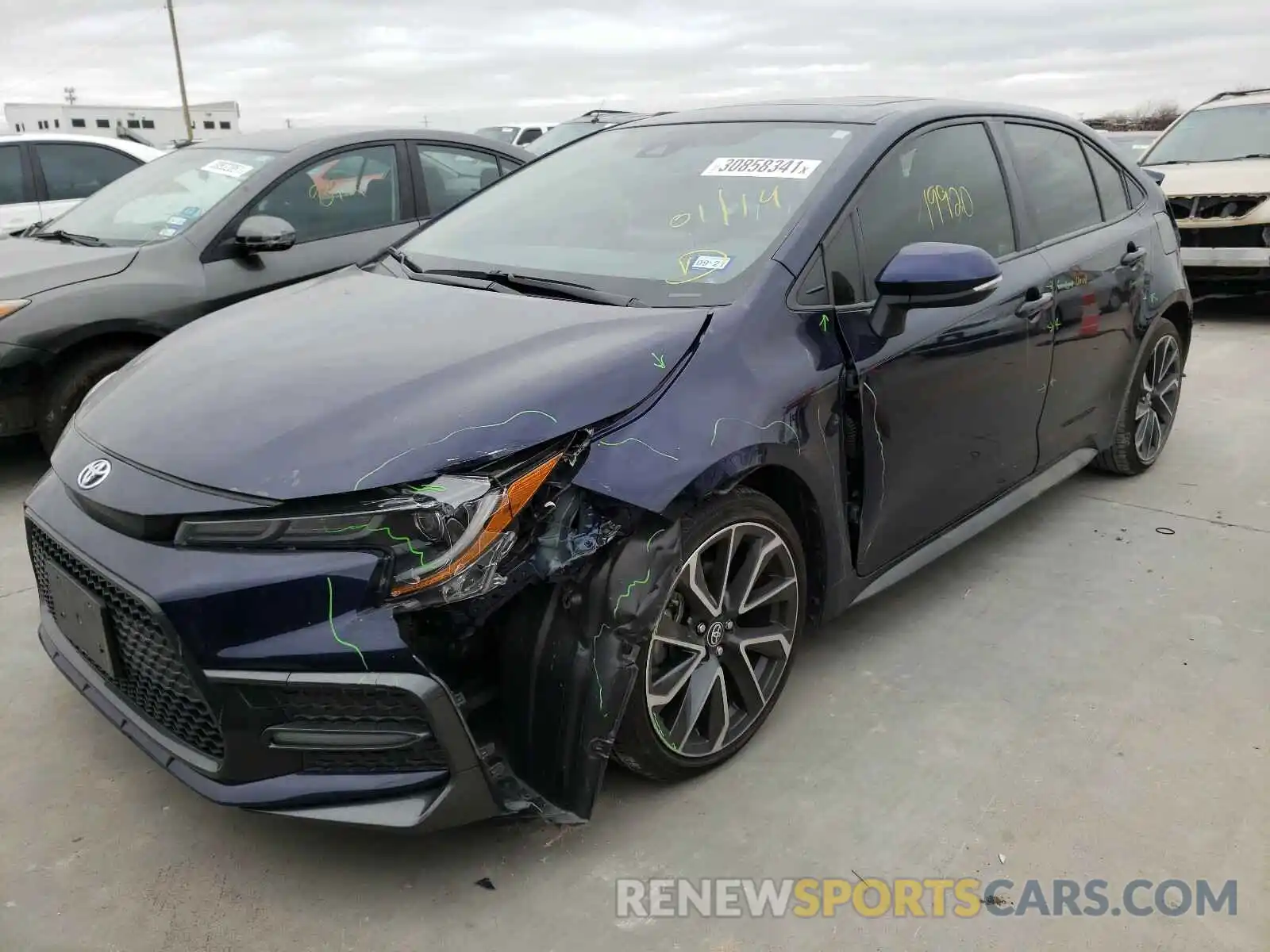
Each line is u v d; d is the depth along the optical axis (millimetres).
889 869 2223
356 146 5156
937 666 3047
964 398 3074
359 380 2203
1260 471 4695
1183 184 7828
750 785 2490
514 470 1986
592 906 2111
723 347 2385
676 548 2184
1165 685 2943
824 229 2699
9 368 4098
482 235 3213
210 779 2057
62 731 2697
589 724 2064
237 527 1944
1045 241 3586
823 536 2650
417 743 1962
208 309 4512
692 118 3475
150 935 2033
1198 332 7887
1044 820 2375
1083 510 4254
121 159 8086
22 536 3973
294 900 2129
